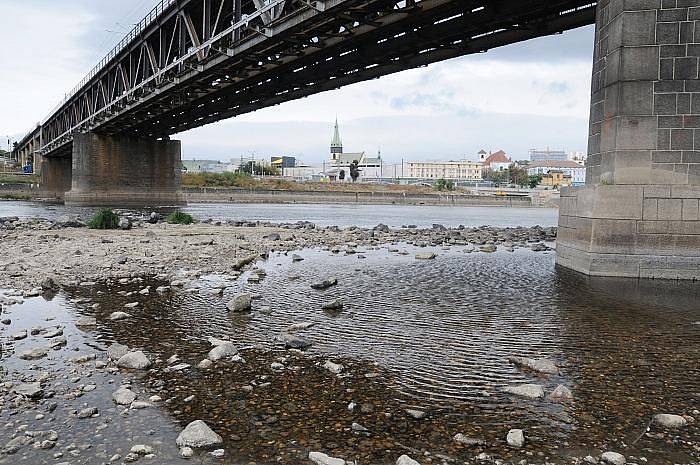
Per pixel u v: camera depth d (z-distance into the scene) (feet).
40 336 25.11
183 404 17.52
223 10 129.80
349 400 18.13
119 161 234.79
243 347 24.00
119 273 43.21
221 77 132.46
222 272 44.73
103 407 17.08
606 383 19.97
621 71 44.57
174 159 247.29
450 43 94.73
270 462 13.80
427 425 16.22
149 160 241.55
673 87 43.73
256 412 16.99
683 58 43.47
